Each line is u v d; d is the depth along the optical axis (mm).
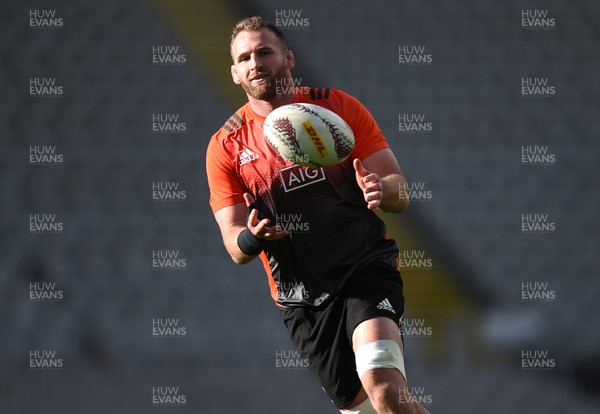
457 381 33688
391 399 12758
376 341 13219
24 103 45938
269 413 29906
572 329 36344
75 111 45656
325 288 14508
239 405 30531
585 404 32938
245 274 38938
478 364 35281
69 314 37125
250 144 14852
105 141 44531
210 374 34062
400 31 49531
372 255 14430
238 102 46500
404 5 50469
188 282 38844
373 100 46781
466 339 36844
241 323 37031
